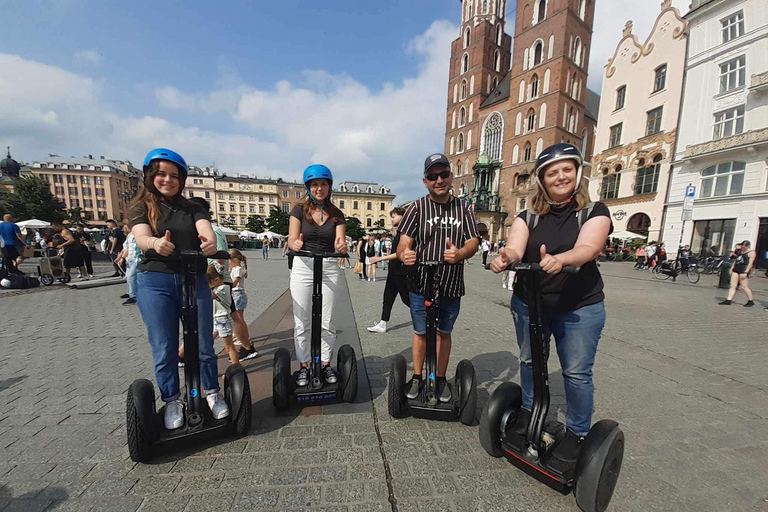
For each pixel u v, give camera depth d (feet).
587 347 5.60
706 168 57.88
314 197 8.36
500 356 12.64
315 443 7.00
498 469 6.30
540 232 5.82
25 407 8.19
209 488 5.66
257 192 236.84
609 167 78.54
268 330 15.40
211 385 7.16
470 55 143.02
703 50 58.44
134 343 13.02
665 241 64.69
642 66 71.10
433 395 7.72
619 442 5.13
